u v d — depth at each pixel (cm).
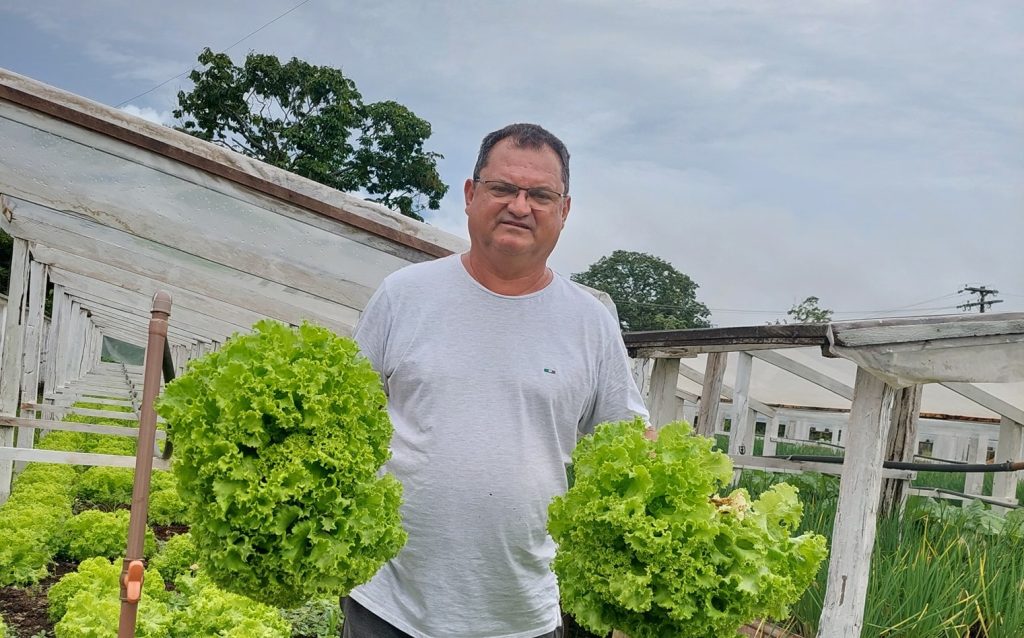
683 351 800
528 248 331
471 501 329
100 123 591
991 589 645
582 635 636
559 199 334
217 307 1265
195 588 656
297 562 253
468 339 338
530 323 345
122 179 604
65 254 1307
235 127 2966
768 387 1502
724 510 279
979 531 842
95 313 2084
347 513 261
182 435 257
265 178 588
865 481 541
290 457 252
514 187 326
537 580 349
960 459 1465
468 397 334
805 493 1037
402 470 334
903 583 642
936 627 591
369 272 596
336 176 3008
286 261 600
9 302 1113
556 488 348
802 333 587
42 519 852
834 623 543
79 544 863
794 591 288
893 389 545
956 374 524
